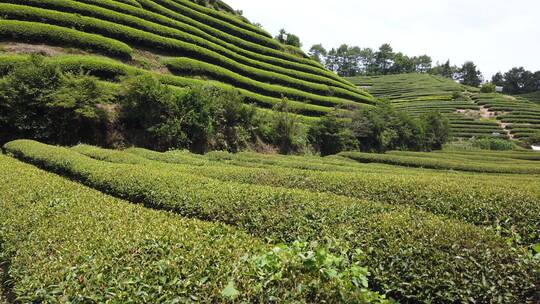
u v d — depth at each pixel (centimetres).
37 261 592
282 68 5750
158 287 477
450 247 678
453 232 735
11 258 684
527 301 581
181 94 3088
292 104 4638
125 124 2823
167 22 4741
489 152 4284
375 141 4669
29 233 730
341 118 4356
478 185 1272
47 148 1962
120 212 853
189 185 1172
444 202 1124
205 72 4272
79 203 925
